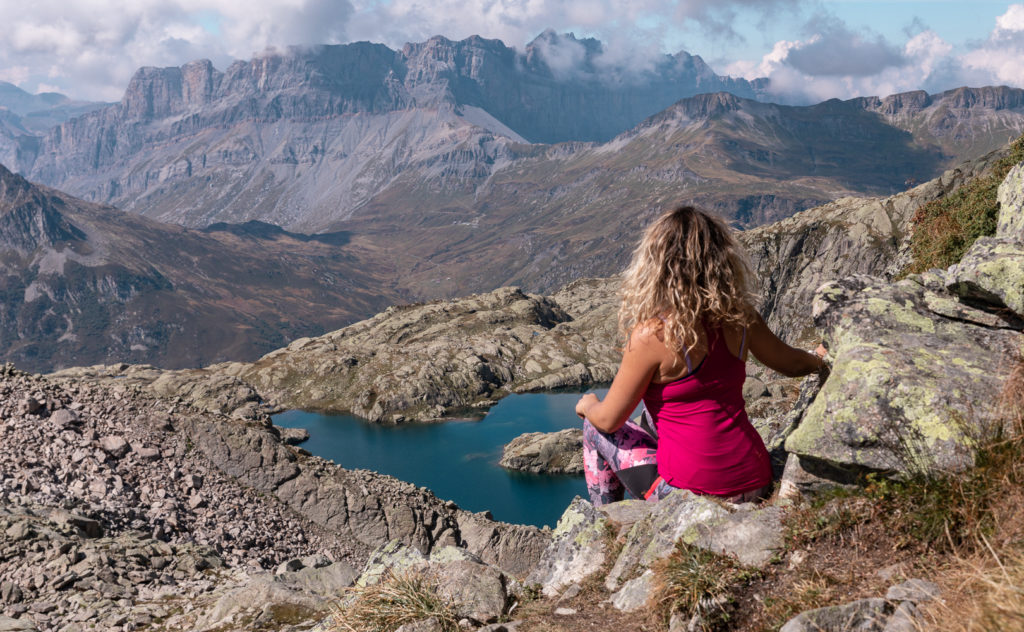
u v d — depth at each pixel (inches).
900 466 82.7
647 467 108.0
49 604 240.7
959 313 100.7
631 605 92.8
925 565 76.7
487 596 108.4
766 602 81.3
